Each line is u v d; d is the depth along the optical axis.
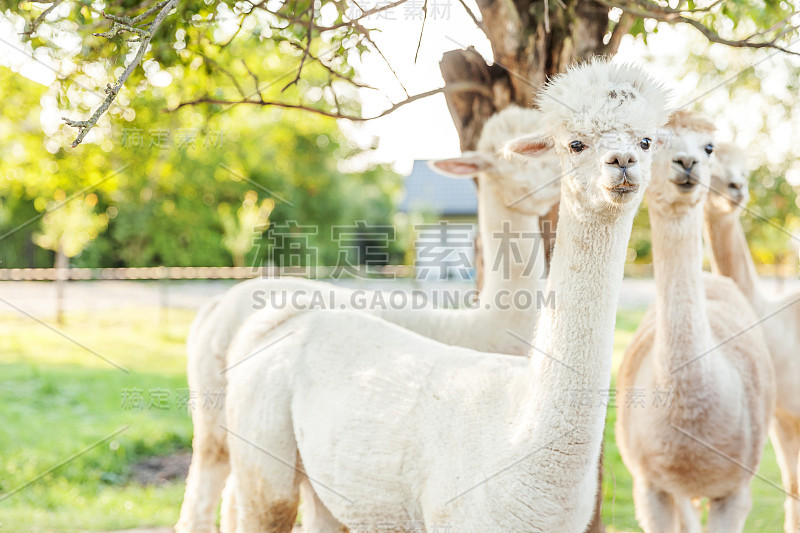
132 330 8.47
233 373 3.55
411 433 2.81
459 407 2.73
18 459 6.57
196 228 13.00
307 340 3.37
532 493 2.41
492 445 2.54
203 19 4.38
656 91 2.39
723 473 3.70
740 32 5.63
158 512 5.58
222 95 5.24
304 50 4.02
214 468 4.16
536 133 2.67
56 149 6.80
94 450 6.78
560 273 2.41
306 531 3.70
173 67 4.92
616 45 4.16
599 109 2.28
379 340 3.29
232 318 4.21
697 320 3.66
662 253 3.71
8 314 13.70
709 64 6.91
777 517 5.18
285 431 3.28
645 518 3.85
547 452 2.38
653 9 4.07
